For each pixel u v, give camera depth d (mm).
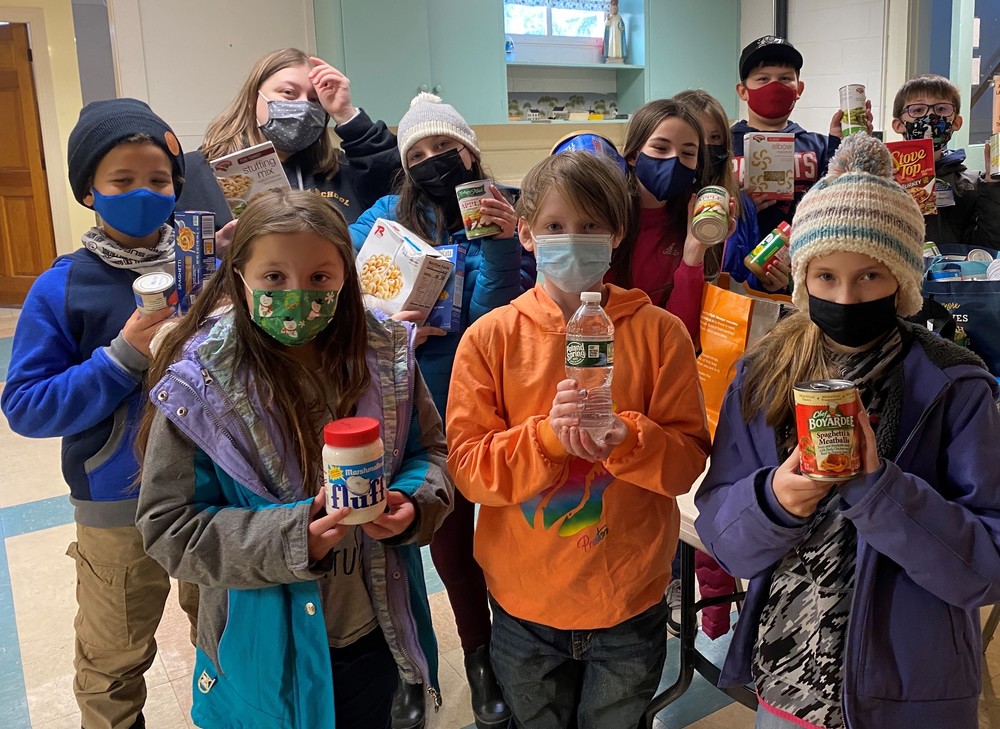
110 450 1558
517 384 1399
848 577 1183
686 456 1331
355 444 1076
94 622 1657
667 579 1471
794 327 1239
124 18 3938
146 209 1531
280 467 1192
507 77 5273
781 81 2545
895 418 1142
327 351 1268
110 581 1630
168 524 1150
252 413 1181
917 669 1120
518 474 1308
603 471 1375
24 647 2340
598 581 1385
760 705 1299
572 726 1579
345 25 4340
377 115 4543
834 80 5406
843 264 1104
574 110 5594
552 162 1368
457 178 1976
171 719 2025
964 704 1133
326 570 1145
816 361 1190
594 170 1338
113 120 1522
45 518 3217
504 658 1504
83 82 7859
